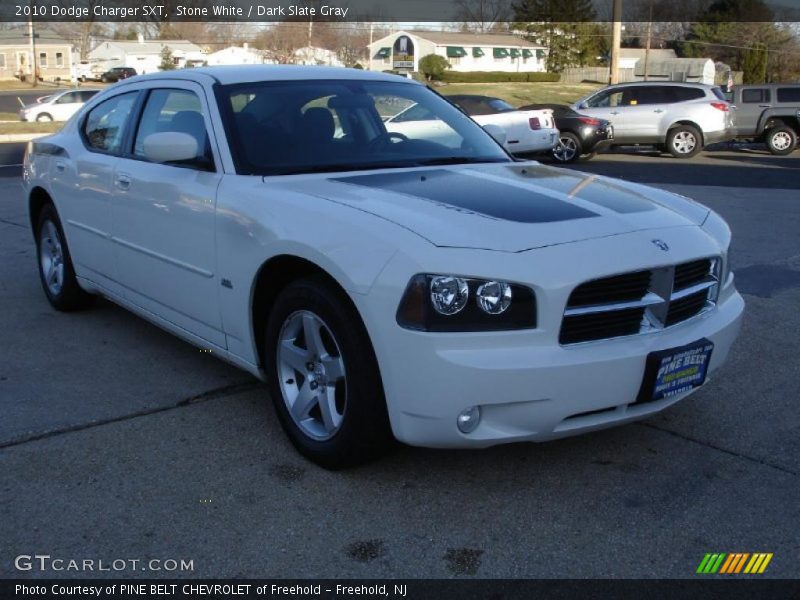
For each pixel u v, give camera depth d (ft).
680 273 11.49
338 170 13.64
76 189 17.56
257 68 15.66
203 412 13.97
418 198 11.77
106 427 13.33
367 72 16.62
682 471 12.07
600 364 10.35
